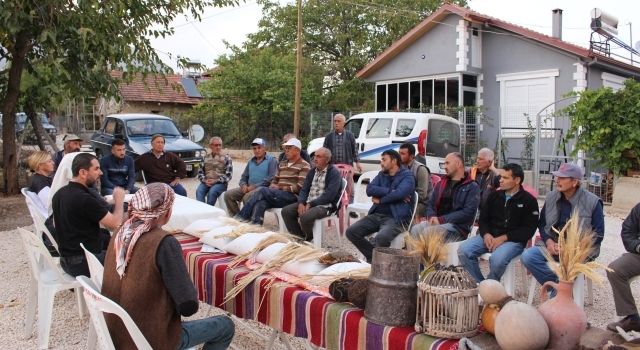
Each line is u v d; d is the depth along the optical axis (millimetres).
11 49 9727
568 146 14008
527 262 4602
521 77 16469
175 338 2658
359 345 2555
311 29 26938
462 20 16781
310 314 2842
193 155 13664
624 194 10500
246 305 3283
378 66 19531
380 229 5820
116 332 2641
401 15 24938
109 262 2730
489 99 17250
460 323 2291
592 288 5223
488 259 4969
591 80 15656
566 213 4691
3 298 5195
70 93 9906
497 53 17000
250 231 3920
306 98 23641
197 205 5586
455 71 17188
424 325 2348
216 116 23734
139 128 13828
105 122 14672
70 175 5051
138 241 2607
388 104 19625
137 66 9820
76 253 4145
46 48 8680
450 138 13023
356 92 25906
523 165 14758
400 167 5934
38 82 10906
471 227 5523
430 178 6703
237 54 25141
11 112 10383
